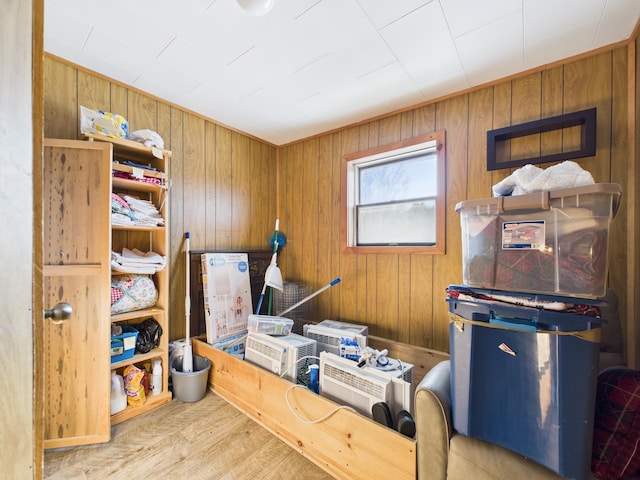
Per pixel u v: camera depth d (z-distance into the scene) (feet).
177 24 4.99
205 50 5.70
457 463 3.49
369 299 8.56
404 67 6.17
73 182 5.27
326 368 5.33
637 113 5.03
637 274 4.93
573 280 3.17
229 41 5.43
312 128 9.41
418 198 7.95
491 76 6.43
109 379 5.42
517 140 6.32
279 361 5.94
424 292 7.54
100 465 4.75
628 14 4.65
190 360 7.05
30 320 1.56
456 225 7.03
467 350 3.59
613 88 5.38
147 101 7.38
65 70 6.07
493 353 3.47
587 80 5.60
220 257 8.32
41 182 1.62
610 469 2.92
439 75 6.43
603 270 3.06
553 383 3.08
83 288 5.29
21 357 1.52
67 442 5.10
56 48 5.64
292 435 5.29
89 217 5.36
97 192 5.40
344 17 4.82
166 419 6.01
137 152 6.50
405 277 7.87
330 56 5.85
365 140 8.71
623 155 5.30
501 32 5.11
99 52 5.76
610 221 3.06
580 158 5.62
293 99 7.55
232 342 7.82
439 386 3.89
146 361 6.95
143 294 6.28
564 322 3.05
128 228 6.13
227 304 8.23
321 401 4.90
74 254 5.26
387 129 8.26
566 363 3.02
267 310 9.99
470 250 3.91
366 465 4.29
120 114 6.87
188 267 7.34
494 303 3.44
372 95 7.32
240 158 9.71
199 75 6.55
